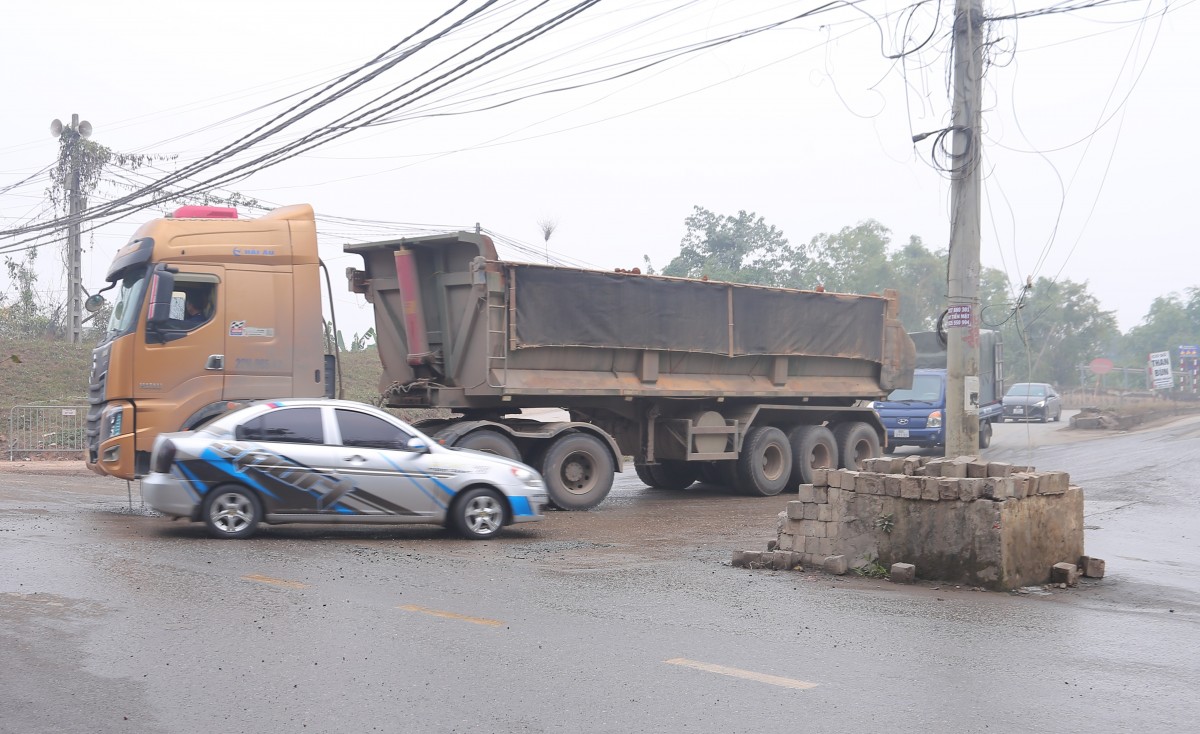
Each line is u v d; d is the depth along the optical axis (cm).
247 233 1386
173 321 1330
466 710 535
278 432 1123
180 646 649
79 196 3306
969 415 1488
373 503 1137
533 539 1193
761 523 1392
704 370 1736
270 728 505
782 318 1812
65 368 3144
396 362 1596
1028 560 938
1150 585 955
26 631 679
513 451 1465
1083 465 2261
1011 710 547
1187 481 1908
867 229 7394
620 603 812
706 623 746
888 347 2025
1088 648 693
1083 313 7131
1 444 2402
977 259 1498
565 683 586
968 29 1475
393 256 1562
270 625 706
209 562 943
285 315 1397
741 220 6838
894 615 791
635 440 1708
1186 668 641
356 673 598
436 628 709
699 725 516
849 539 989
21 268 3903
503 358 1458
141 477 1301
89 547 1021
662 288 1628
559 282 1505
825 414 1964
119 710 529
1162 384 5016
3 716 517
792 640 700
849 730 512
